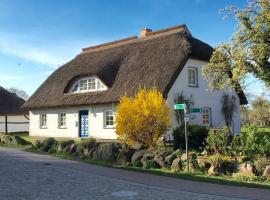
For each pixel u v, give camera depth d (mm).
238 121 33031
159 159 17344
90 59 36469
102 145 20266
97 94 31516
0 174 14477
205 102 30234
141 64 30500
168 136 26594
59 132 35562
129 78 29984
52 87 37000
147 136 20469
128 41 35906
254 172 14695
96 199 10508
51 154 22266
